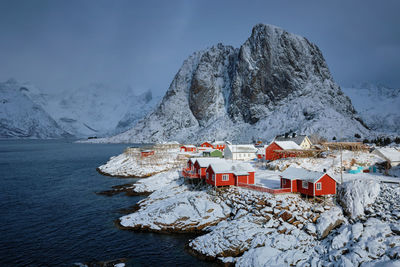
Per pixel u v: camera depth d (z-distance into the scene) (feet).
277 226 111.45
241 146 284.20
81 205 169.07
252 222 115.03
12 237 120.88
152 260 100.27
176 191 171.73
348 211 117.70
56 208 163.22
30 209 161.48
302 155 213.87
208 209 134.00
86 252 106.52
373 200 119.24
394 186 127.54
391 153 192.24
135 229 128.67
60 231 127.54
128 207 163.12
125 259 100.58
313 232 106.52
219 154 293.23
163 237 120.06
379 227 99.81
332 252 93.15
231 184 154.30
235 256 100.17
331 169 177.47
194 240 112.68
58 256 103.35
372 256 86.99
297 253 94.48
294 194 132.16
